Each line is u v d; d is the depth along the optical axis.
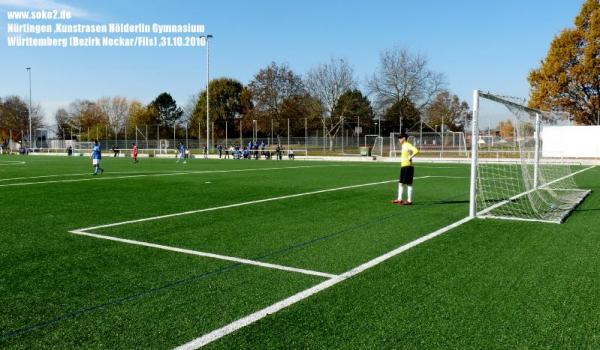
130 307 4.36
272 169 26.36
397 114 64.25
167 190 14.56
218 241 7.16
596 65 41.97
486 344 3.58
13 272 5.50
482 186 15.90
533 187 14.55
